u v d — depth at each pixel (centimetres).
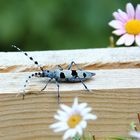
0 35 56
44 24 56
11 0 56
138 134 26
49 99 31
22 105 31
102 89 31
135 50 35
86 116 26
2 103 31
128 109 31
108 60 34
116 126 31
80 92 31
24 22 56
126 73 33
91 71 33
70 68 34
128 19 33
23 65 34
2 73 33
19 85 32
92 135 31
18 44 56
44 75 32
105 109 31
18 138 31
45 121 31
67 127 26
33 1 56
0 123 31
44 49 56
